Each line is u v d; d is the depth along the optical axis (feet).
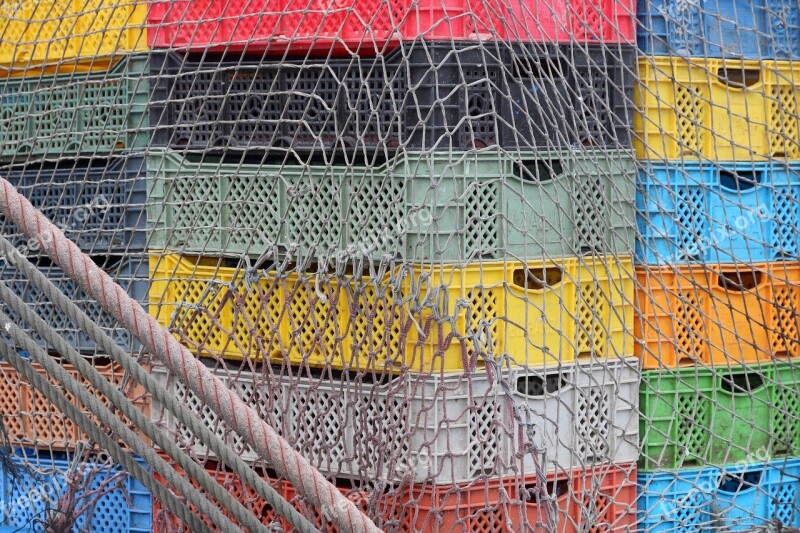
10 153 17.97
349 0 15.61
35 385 12.37
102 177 17.11
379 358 15.43
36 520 17.12
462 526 15.06
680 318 17.01
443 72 15.11
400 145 14.96
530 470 15.71
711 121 17.22
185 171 16.57
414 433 14.78
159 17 16.75
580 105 16.06
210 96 16.19
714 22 17.34
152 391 11.96
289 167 15.89
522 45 15.34
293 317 15.94
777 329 17.66
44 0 17.58
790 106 17.92
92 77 17.31
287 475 11.71
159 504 16.87
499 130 15.55
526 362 15.23
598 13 16.35
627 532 16.35
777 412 17.61
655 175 16.84
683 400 17.01
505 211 15.38
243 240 16.26
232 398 11.66
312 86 16.05
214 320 16.20
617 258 16.14
